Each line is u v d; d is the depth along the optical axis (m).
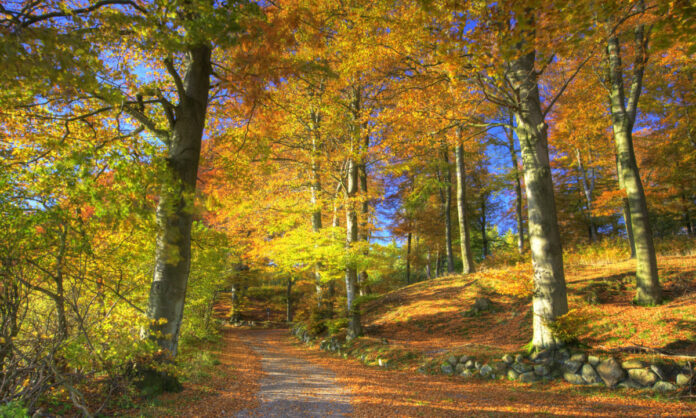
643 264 10.22
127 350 5.50
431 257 35.28
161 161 5.45
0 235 4.72
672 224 25.94
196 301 13.05
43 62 3.98
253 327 28.81
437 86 9.62
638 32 10.61
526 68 8.84
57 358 5.15
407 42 7.75
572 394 6.93
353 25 8.36
